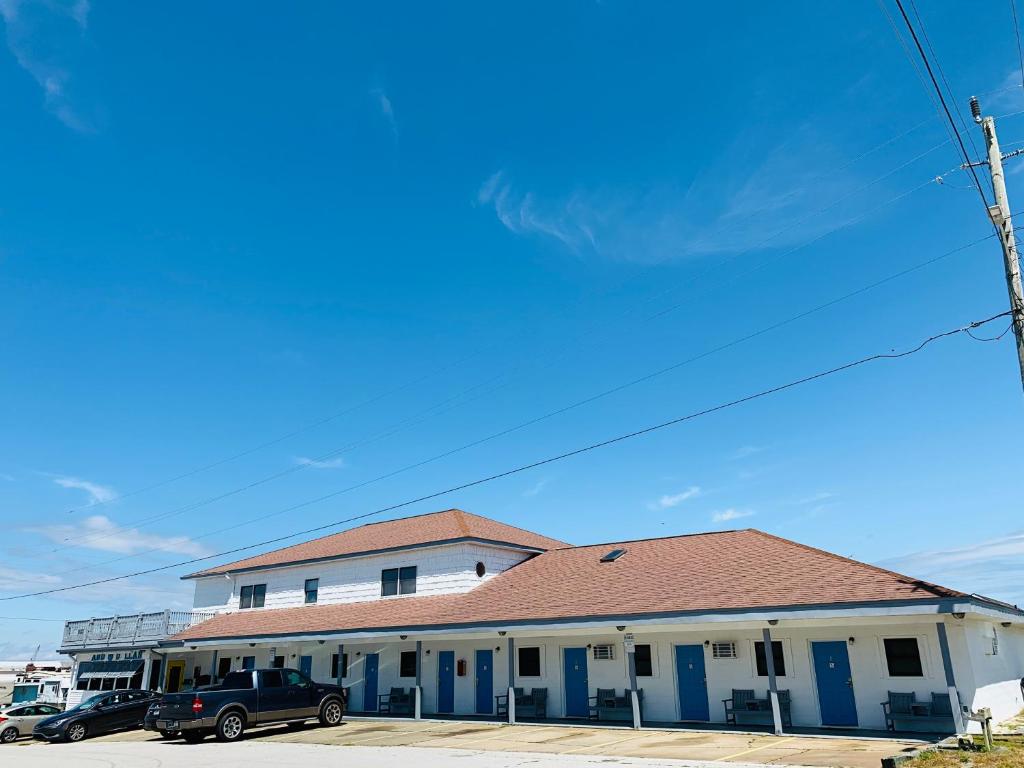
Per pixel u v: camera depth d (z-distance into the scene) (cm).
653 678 2169
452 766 1448
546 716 2333
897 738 1609
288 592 3344
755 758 1398
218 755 1789
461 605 2566
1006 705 2022
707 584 2041
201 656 3453
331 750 1802
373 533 3428
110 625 3578
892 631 1845
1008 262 1416
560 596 2312
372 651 2906
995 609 1755
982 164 1480
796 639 1972
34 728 2556
